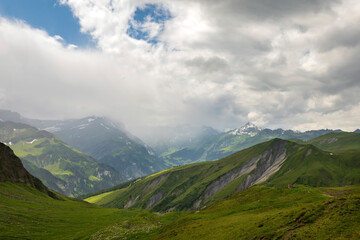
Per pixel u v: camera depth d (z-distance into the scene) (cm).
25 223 10012
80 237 9138
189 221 7800
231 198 10019
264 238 4338
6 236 8225
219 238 5228
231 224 6044
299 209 5066
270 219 5200
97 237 8325
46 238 8969
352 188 10375
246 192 10031
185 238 6019
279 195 8500
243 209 7781
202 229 6353
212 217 7700
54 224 10881
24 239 8394
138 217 10325
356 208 4006
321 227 3847
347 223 3675
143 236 8044
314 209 4672
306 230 3934
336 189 10325
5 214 10212
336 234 3494
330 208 4450
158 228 8762
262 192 9269
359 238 3191
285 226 4516
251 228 5147
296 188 8856
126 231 8612
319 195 7900
